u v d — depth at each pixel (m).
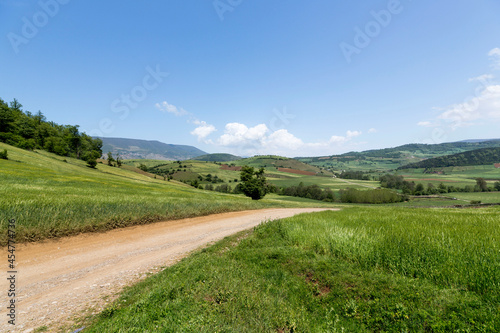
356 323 4.72
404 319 4.38
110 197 17.86
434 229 8.59
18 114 97.12
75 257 8.70
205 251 9.98
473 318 4.00
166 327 3.63
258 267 7.38
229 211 25.45
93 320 4.52
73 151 105.81
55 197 14.47
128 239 11.77
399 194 99.75
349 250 7.53
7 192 14.80
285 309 4.82
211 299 4.99
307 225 11.80
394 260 6.51
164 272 7.14
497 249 5.88
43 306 5.15
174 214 17.97
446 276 5.47
